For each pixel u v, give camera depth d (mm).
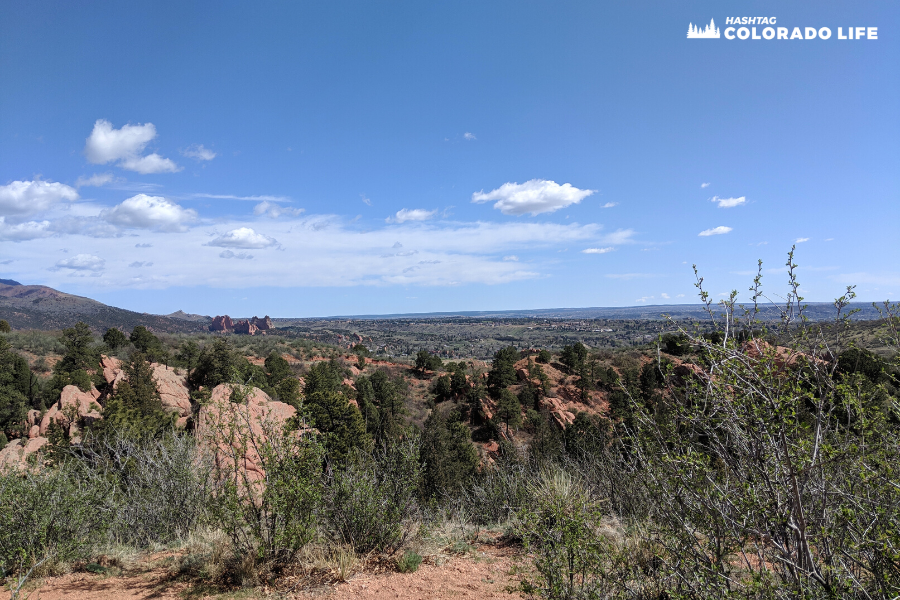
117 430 9469
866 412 2459
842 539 2551
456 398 52531
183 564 5238
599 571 3254
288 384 31672
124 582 4895
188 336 59531
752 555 3320
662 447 2861
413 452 6484
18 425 25547
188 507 7199
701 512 2691
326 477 5719
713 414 2596
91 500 6277
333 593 4391
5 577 5160
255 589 4484
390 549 5672
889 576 2469
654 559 3316
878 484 2490
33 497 5539
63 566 5328
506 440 14438
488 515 7848
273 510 4824
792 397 2471
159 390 25828
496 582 4613
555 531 3623
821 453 2527
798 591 2416
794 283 2641
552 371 50406
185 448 8125
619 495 5543
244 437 5176
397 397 44219
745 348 2652
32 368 36031
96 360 34969
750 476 2613
